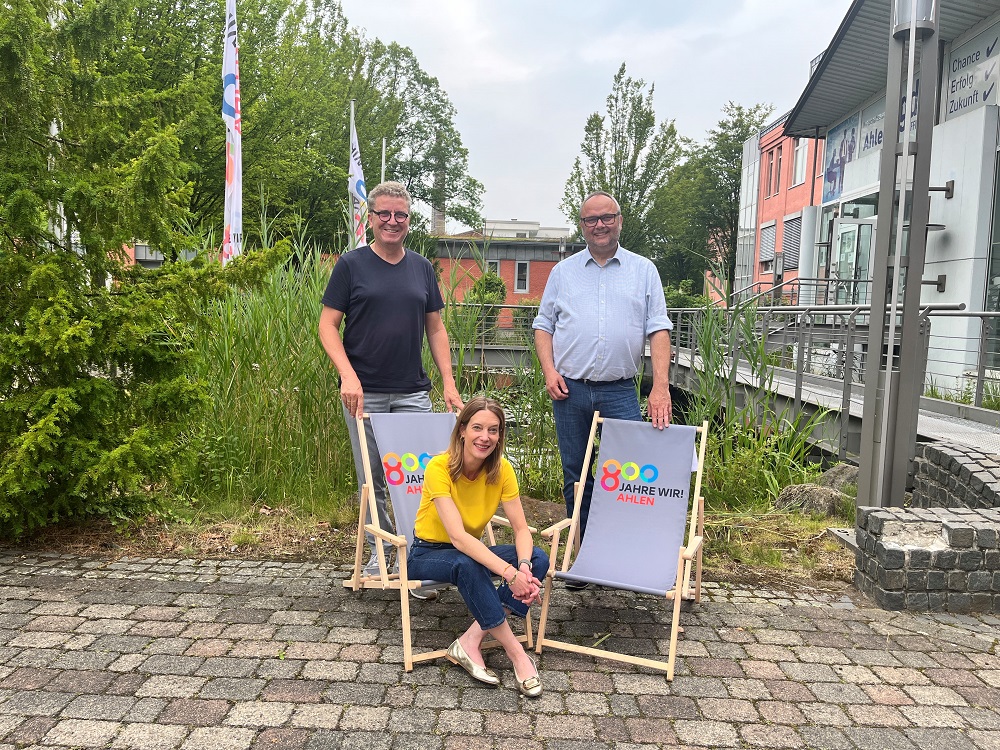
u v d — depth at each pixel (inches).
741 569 188.5
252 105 838.5
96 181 180.2
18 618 146.7
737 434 266.1
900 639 149.3
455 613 156.9
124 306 185.8
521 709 119.6
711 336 264.8
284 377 230.4
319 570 179.6
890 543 166.9
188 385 193.5
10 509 178.4
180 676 126.0
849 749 110.7
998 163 455.2
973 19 502.3
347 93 1238.9
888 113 202.2
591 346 173.9
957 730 116.5
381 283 168.1
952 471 218.7
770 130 1203.2
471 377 262.8
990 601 163.9
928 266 516.7
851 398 336.5
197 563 181.5
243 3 834.2
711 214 1815.9
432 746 108.3
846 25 535.2
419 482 161.3
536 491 255.1
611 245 173.2
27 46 168.9
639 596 170.2
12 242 179.5
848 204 695.7
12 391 181.5
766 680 131.3
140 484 207.0
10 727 109.4
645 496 160.6
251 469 226.2
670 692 126.4
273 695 120.9
